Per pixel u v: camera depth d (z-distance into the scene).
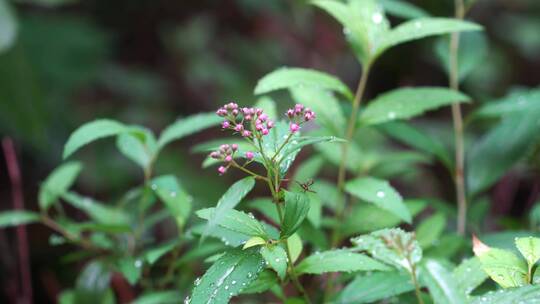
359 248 0.64
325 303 0.70
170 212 0.80
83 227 0.77
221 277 0.62
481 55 0.90
